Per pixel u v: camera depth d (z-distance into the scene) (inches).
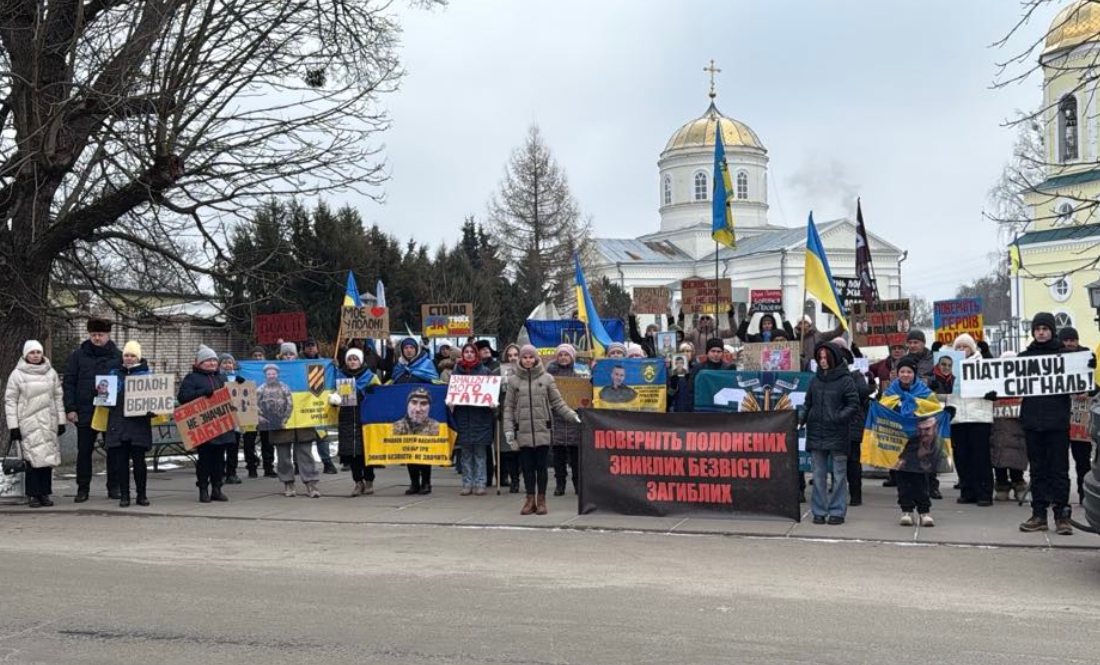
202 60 657.6
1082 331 1875.0
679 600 318.3
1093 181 1734.7
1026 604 312.7
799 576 354.9
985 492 506.9
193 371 545.0
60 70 663.1
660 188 3535.9
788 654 259.6
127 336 1161.4
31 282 673.0
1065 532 422.0
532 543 422.3
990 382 431.2
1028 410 426.9
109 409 536.7
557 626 287.0
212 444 542.9
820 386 456.8
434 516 491.5
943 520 465.7
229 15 663.1
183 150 648.4
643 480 483.5
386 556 394.3
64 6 658.2
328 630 284.0
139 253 829.2
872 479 622.8
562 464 562.6
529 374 491.5
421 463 556.4
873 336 700.7
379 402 560.7
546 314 980.6
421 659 257.1
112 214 659.4
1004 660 254.2
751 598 321.1
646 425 483.2
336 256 1358.3
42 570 367.9
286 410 560.1
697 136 3427.7
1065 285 1892.2
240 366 589.9
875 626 286.4
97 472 714.2
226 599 320.8
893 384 448.1
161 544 423.5
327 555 397.1
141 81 647.1
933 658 255.9
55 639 277.6
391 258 1566.2
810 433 458.9
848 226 3088.1
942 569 366.3
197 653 263.7
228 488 617.9
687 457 477.4
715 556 392.5
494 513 498.0
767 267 3088.1
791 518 463.5
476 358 549.0
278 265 1259.2
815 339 606.2
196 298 806.5
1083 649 263.3
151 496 579.5
